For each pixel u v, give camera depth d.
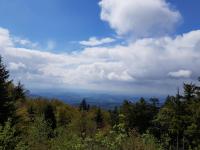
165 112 34.47
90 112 78.38
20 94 37.88
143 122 46.03
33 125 16.48
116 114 50.88
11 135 10.55
